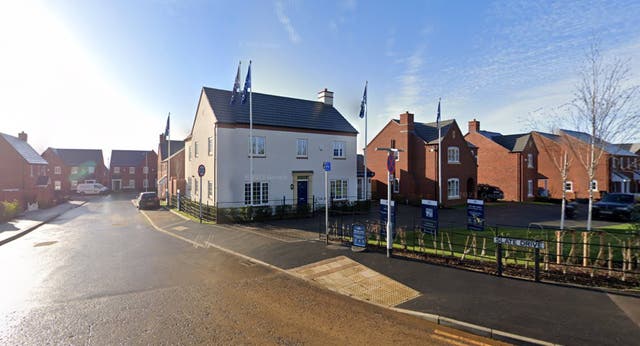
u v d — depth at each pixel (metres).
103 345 5.28
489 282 7.82
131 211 26.77
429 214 12.98
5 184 31.58
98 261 10.50
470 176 31.16
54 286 8.10
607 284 7.44
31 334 5.66
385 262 9.63
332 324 6.02
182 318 6.27
